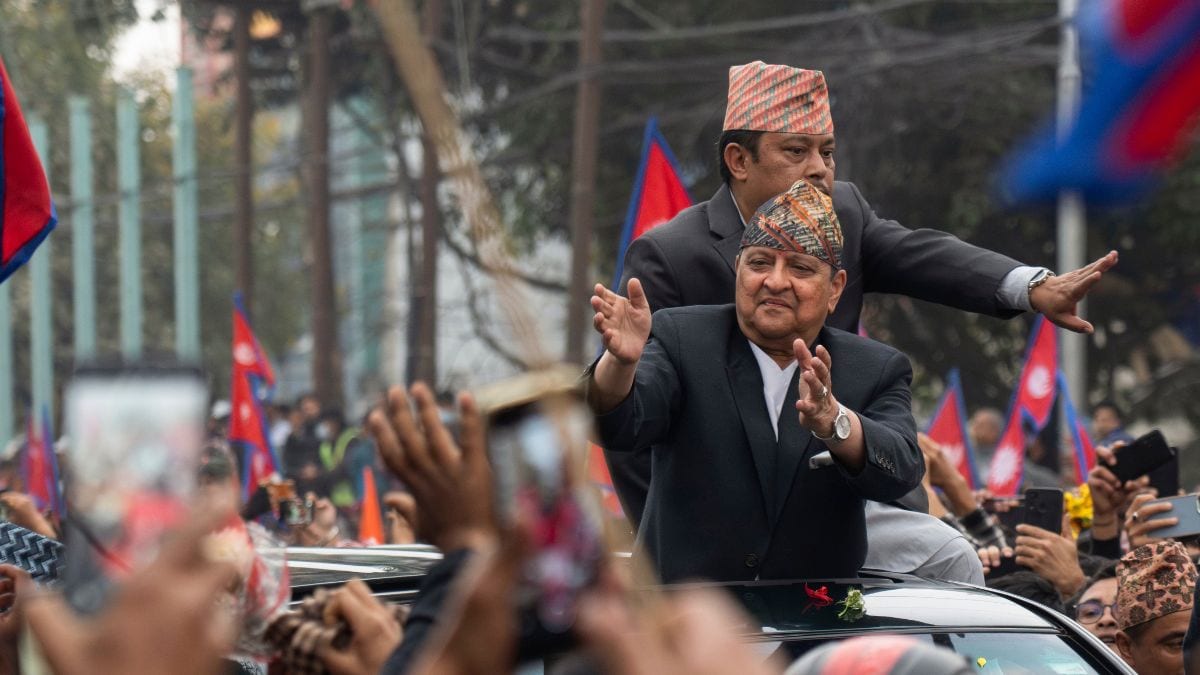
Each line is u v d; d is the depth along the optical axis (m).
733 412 7.61
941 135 38.25
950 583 7.49
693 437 7.60
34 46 60.03
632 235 14.59
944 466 11.47
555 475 2.67
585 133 29.16
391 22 2.32
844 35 36.06
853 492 7.68
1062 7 28.58
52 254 60.41
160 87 64.06
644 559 7.01
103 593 2.81
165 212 64.44
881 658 3.36
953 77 34.72
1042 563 10.13
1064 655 6.73
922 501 9.81
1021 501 12.05
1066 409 17.45
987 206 37.22
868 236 9.63
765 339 7.67
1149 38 1.90
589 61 29.27
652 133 14.58
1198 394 40.19
